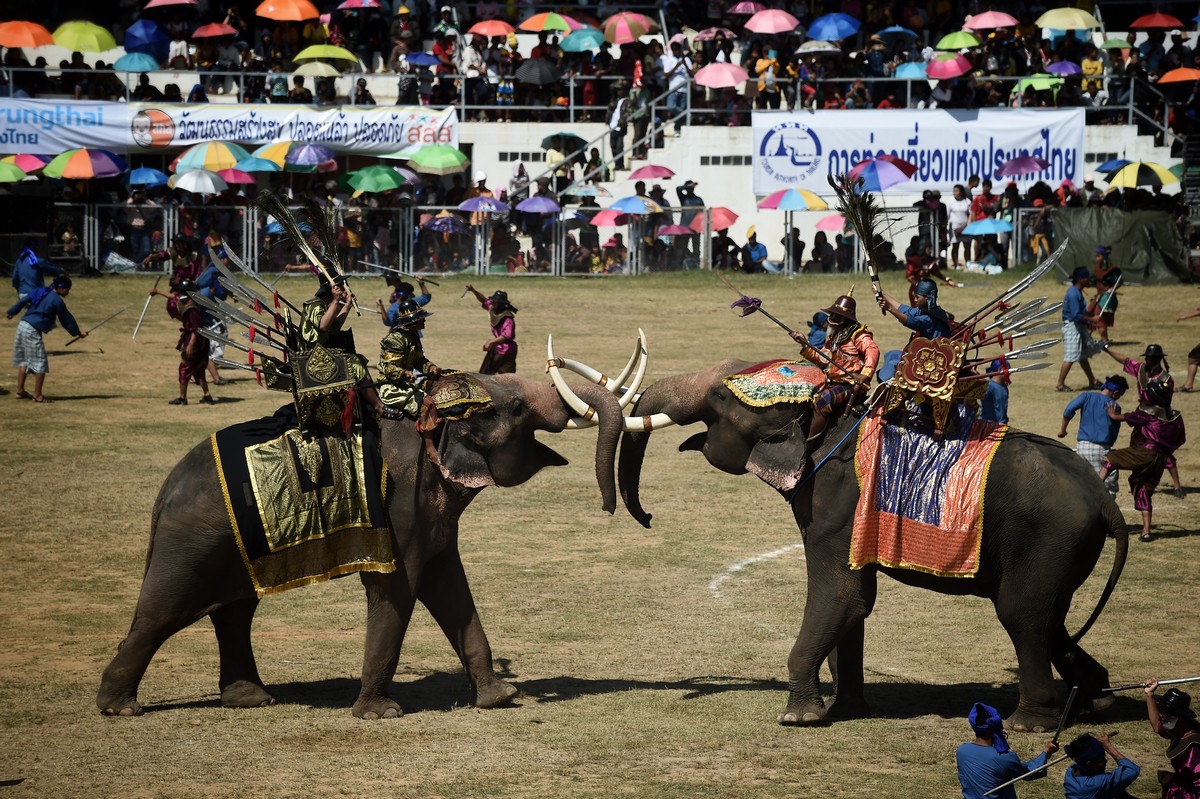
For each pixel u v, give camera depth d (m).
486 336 42.34
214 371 36.03
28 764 12.72
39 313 33.62
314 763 12.80
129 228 52.97
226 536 14.00
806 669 14.18
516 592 19.72
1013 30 60.81
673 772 12.62
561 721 14.16
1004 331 14.68
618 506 25.39
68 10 64.88
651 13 65.94
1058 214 50.69
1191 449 29.20
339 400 14.11
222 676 14.79
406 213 53.25
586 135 59.34
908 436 14.20
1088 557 13.92
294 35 61.94
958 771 11.51
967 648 17.17
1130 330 41.91
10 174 51.06
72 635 17.47
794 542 22.83
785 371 14.71
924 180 54.97
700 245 54.38
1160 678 15.65
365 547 14.01
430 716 14.38
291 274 52.16
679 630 17.91
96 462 27.94
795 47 60.66
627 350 40.03
